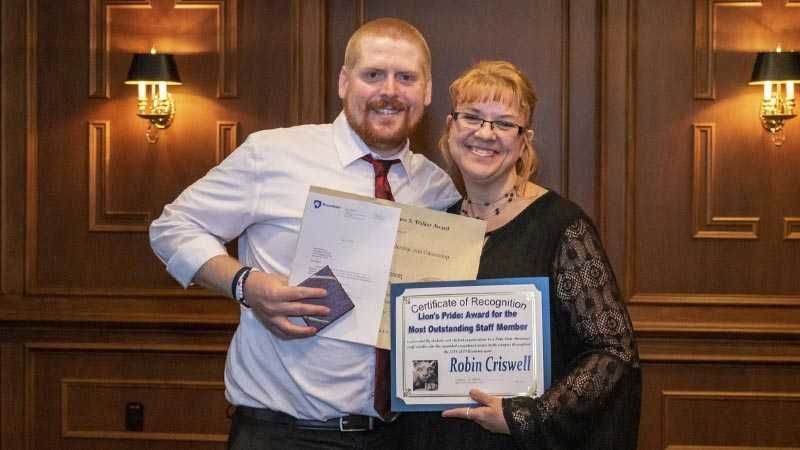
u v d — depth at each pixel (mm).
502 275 2186
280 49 4262
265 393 2400
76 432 4301
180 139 4297
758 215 4176
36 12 4305
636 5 4188
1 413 4316
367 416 2363
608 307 2117
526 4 4227
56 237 4344
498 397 2080
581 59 4199
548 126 4227
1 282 4340
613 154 4184
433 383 2133
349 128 2432
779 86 4102
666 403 4168
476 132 2184
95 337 4309
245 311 2453
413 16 4262
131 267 4328
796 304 4141
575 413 2029
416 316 2160
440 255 2238
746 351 4156
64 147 4332
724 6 4160
